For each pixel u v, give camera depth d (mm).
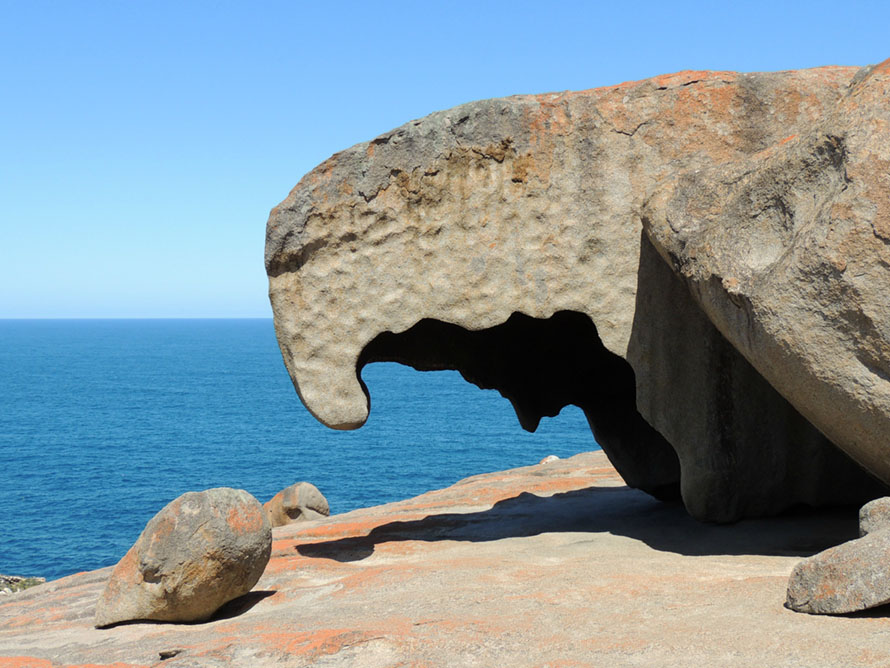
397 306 6617
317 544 7211
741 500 6719
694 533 6578
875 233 4605
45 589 7637
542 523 7785
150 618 5656
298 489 10609
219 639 4664
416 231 6594
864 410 4859
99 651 4957
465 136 6512
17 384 105062
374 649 4105
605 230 6484
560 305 6559
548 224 6539
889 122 4703
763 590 4551
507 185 6539
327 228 6594
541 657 3879
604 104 6430
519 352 9125
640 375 6551
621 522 7488
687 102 6375
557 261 6543
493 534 7383
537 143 6496
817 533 6227
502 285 6570
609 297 6527
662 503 8555
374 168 6555
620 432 8836
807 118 6301
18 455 48375
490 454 44406
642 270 6488
